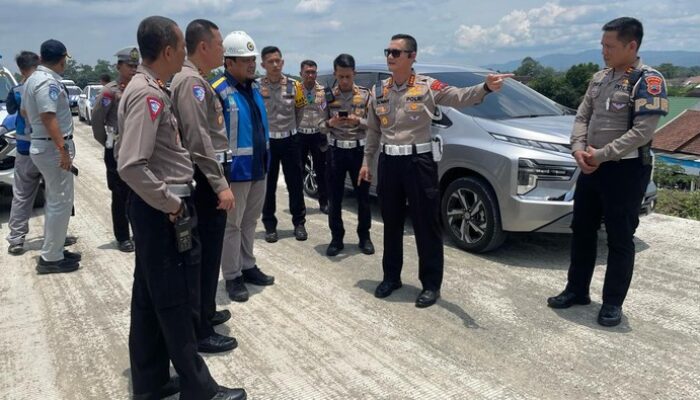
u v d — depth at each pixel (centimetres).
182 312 247
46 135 426
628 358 309
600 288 407
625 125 326
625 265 340
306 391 282
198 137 284
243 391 271
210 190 316
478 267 450
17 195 500
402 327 351
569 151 428
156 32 232
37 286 429
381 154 384
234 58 368
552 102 573
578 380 288
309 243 531
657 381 286
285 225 600
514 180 431
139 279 254
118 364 312
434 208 372
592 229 362
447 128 491
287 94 510
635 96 317
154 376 267
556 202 422
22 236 506
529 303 383
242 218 403
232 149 374
